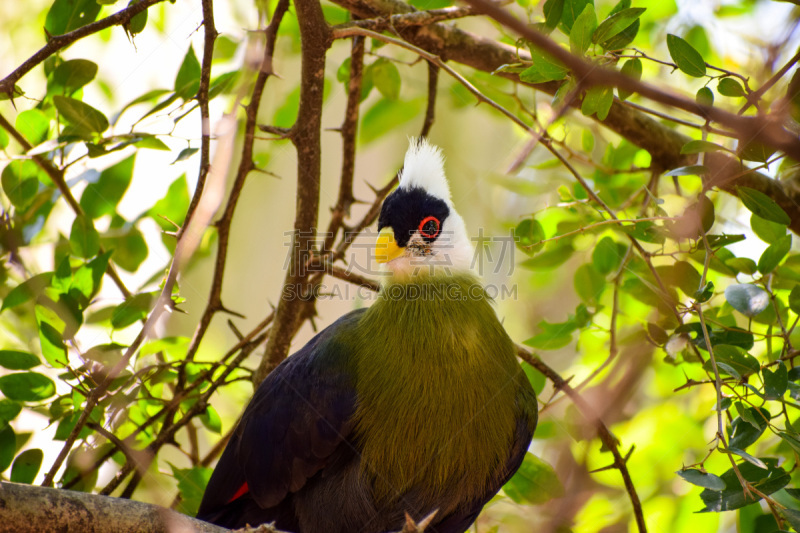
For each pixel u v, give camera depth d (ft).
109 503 15.58
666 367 31.09
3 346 28.66
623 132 27.17
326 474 21.88
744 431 18.97
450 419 21.08
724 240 20.58
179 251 21.31
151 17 32.17
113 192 27.68
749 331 20.84
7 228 26.32
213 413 26.37
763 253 21.84
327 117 48.14
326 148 48.21
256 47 27.68
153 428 26.37
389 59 27.61
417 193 23.21
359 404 21.43
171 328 45.19
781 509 17.47
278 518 23.24
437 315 21.72
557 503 29.53
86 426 22.67
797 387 18.71
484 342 21.91
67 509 15.14
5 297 24.22
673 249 28.12
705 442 29.94
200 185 21.21
